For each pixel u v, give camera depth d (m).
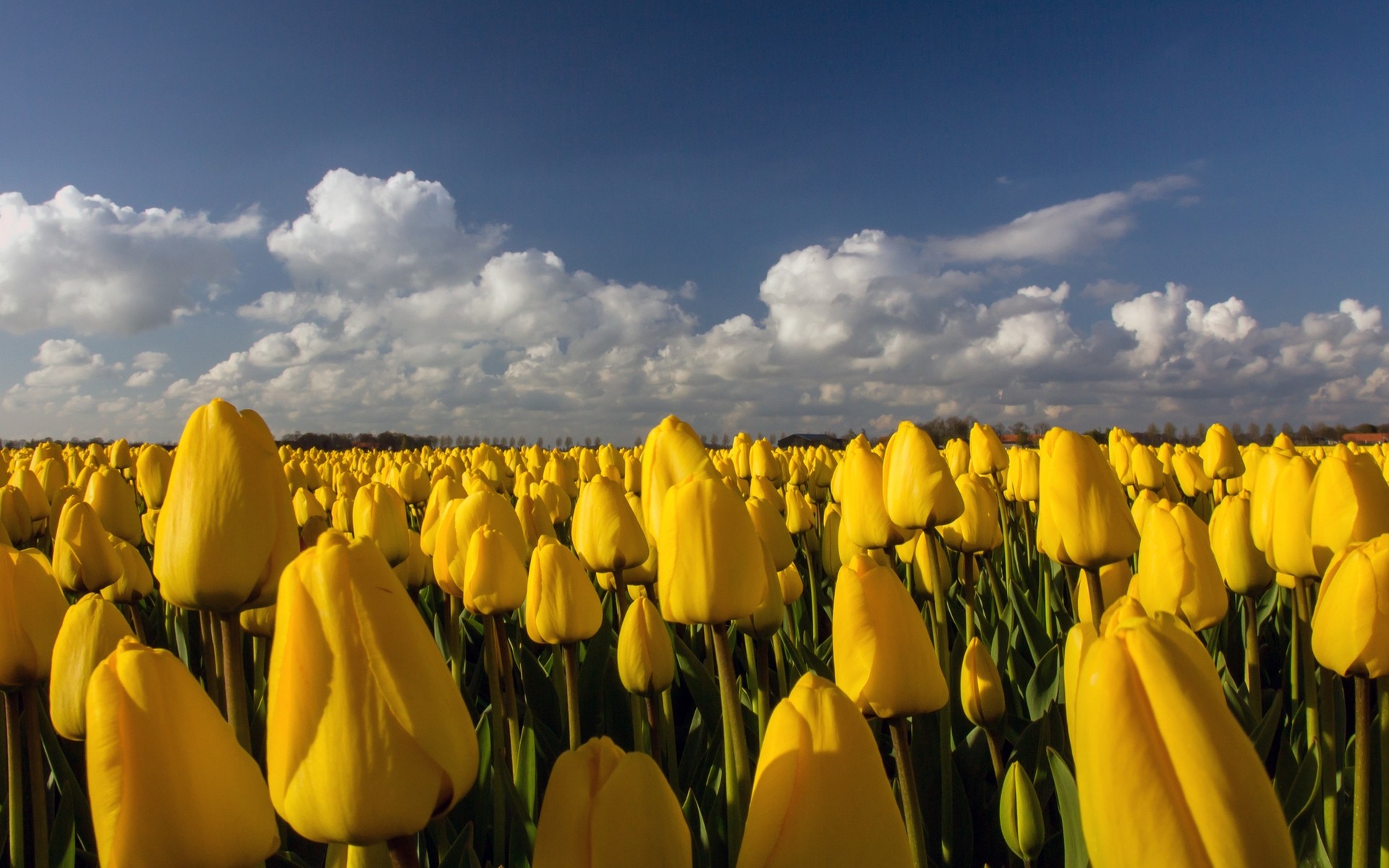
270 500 2.00
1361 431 30.30
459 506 3.87
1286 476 3.27
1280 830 0.99
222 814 1.21
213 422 1.94
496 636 3.66
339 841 1.19
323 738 1.16
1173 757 0.99
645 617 3.43
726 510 2.30
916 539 4.99
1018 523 9.21
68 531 3.98
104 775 1.17
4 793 3.73
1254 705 3.79
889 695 2.10
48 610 2.61
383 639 1.17
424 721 1.18
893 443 3.72
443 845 3.15
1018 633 5.87
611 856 1.12
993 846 3.54
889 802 1.14
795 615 5.41
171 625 5.58
